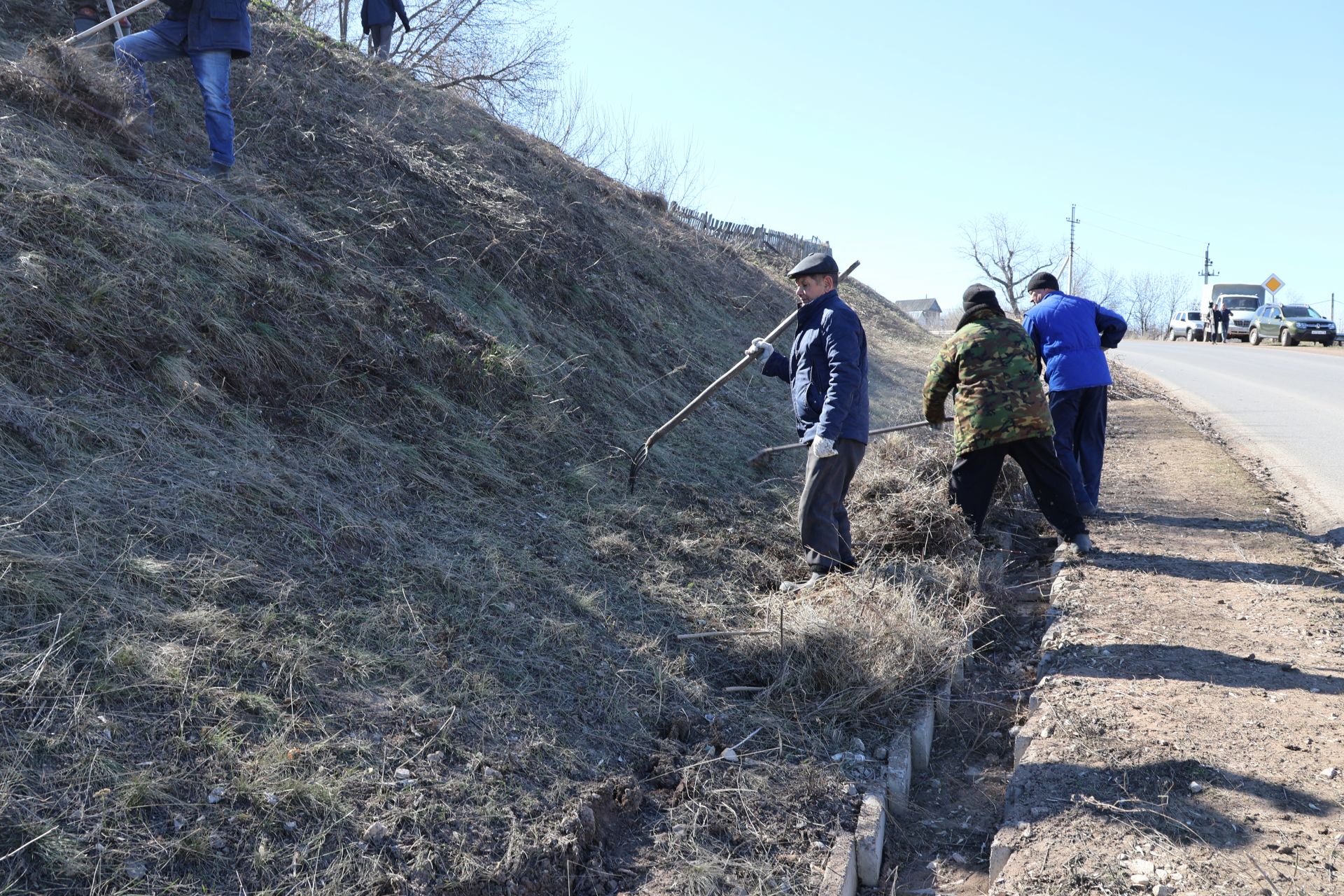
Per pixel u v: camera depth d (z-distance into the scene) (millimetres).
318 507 3648
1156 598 4750
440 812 2570
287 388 4219
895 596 4312
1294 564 5270
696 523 5152
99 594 2719
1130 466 7977
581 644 3602
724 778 3146
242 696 2646
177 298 4023
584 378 6246
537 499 4664
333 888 2254
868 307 19938
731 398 7707
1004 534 6145
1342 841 2715
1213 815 2869
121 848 2135
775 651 3932
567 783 2893
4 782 2127
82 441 3254
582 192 9773
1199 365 19250
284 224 5086
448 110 8945
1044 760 3236
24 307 3465
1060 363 6172
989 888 2865
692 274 10562
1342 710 3516
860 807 3145
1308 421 10945
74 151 4434
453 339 5250
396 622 3256
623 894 2621
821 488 4707
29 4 5965
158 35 5184
